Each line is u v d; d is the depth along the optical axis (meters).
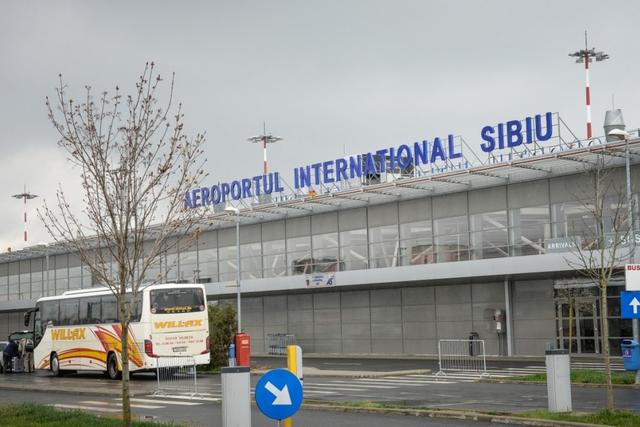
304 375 32.69
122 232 14.92
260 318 55.62
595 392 22.72
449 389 24.97
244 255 55.88
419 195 46.09
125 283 14.71
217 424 17.75
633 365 24.09
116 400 25.17
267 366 38.66
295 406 9.73
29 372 42.72
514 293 42.34
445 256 45.09
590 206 38.75
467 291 44.50
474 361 34.41
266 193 52.66
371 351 48.91
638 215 34.66
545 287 41.16
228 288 52.97
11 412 18.67
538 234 41.09
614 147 34.78
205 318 33.41
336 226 50.62
